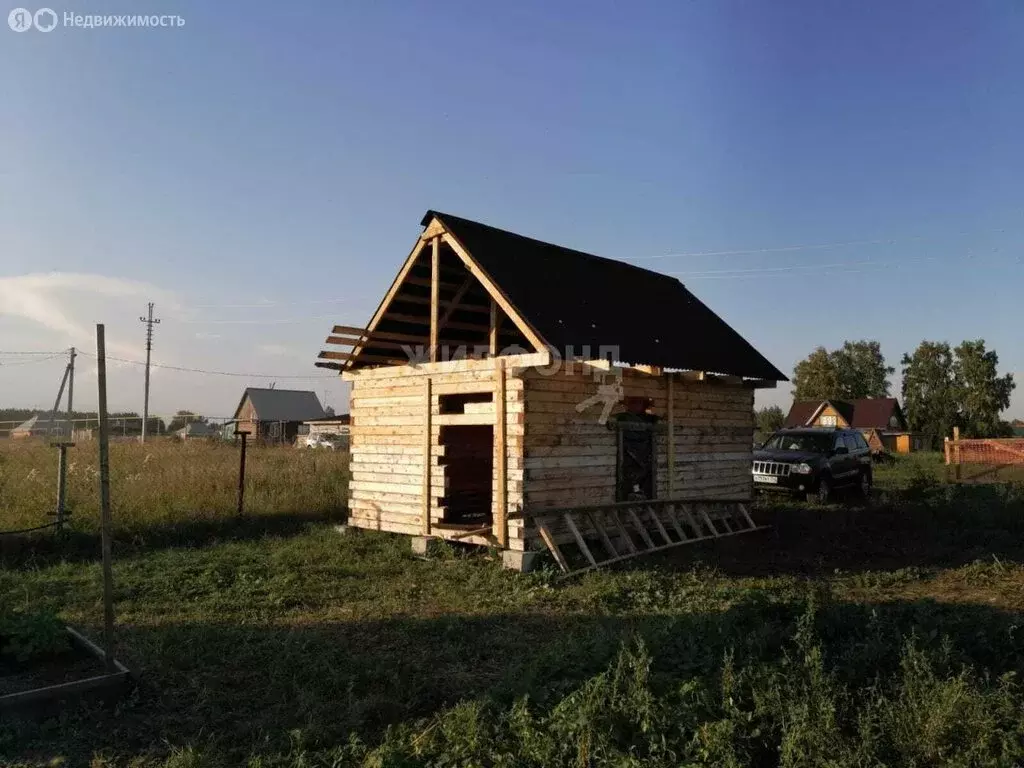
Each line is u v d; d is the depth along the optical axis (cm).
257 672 630
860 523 1537
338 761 457
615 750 432
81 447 2522
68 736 507
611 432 1205
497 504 1083
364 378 1341
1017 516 1475
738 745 444
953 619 671
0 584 924
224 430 5841
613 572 1012
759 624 660
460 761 447
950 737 446
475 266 1141
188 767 448
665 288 1630
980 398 6819
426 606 854
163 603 866
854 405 6656
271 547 1202
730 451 1456
